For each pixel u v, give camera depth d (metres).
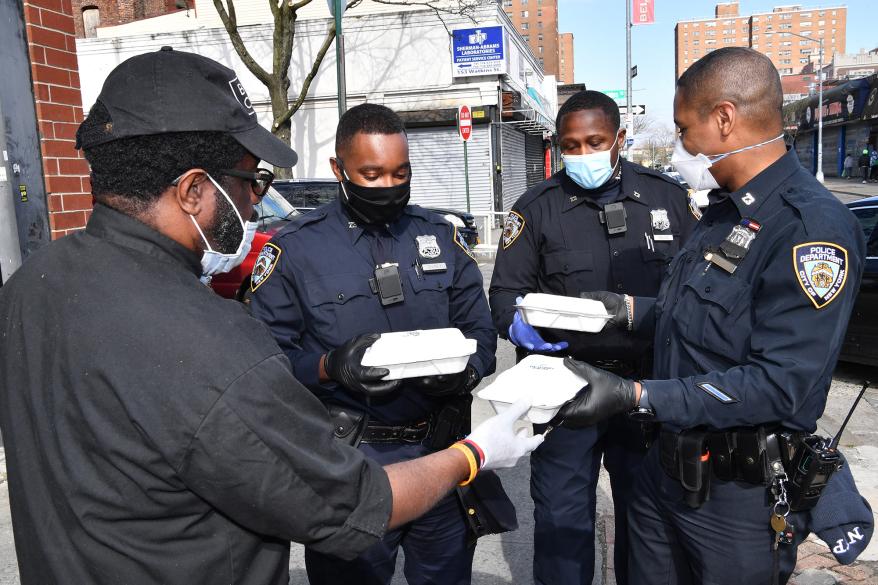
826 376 1.47
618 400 1.51
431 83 15.98
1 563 2.82
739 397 1.43
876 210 5.42
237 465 0.95
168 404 0.94
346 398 1.91
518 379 1.53
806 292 1.38
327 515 1.02
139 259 1.05
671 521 1.71
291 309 1.98
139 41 16.45
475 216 14.86
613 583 2.72
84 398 0.97
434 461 1.21
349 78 16.14
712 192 1.70
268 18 20.84
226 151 1.11
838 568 2.81
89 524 0.97
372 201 1.92
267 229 6.09
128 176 1.05
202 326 0.99
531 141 23.19
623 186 2.54
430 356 1.65
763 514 1.56
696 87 1.56
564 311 1.98
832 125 34.62
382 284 1.94
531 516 3.30
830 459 1.46
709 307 1.55
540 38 78.94
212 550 1.00
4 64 3.49
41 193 3.78
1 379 1.08
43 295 1.05
